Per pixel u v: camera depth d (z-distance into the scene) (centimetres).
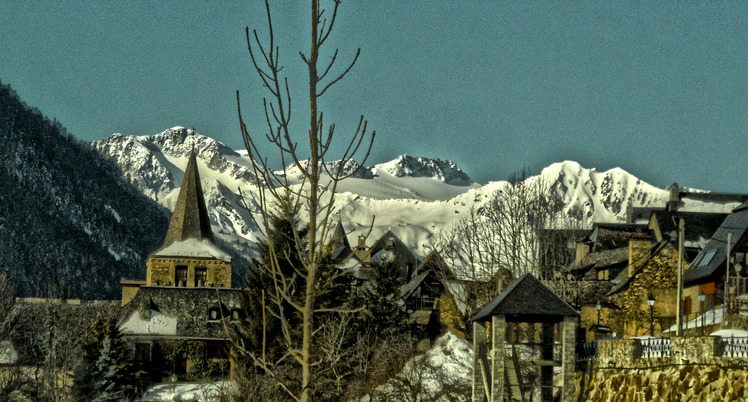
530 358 8544
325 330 7356
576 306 10731
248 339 10000
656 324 10656
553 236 13438
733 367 5781
